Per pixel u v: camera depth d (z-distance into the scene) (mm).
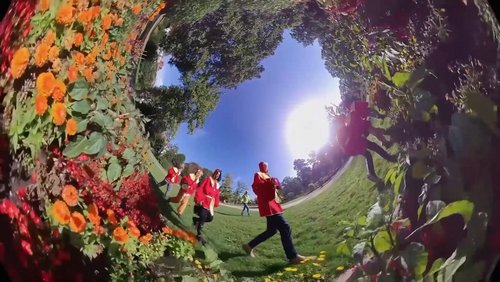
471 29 1772
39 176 1767
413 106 1892
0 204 1713
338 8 1997
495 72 1816
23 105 1726
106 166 1992
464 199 1741
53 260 1729
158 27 2027
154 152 2115
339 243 2021
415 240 1819
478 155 1757
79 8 1818
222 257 2064
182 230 2086
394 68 1943
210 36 2031
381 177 2002
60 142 1853
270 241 2096
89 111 1950
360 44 2014
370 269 1906
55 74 1820
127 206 2025
